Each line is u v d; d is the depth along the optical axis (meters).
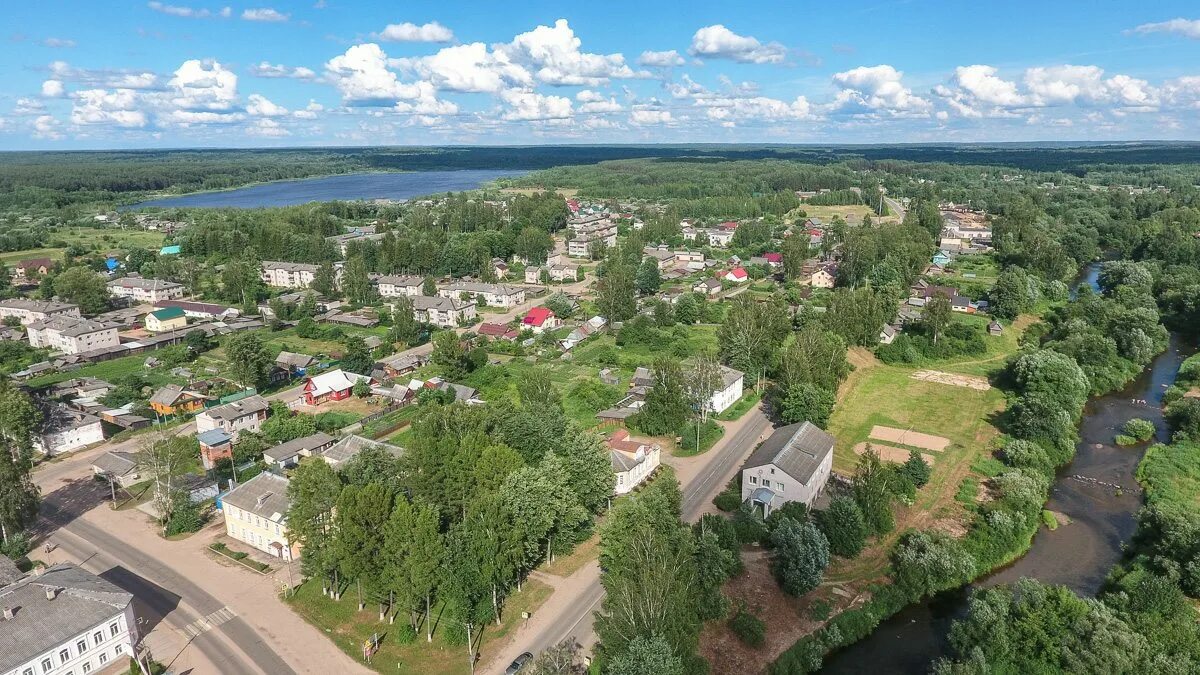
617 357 198.00
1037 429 139.25
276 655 86.06
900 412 161.50
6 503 105.19
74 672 80.81
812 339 173.25
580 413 158.75
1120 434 148.25
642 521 95.12
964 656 83.62
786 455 116.62
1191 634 82.88
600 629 79.81
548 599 95.31
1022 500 116.38
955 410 162.12
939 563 98.88
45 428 145.50
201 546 110.62
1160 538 102.94
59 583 86.06
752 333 180.12
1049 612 85.75
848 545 103.62
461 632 86.88
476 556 87.00
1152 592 88.44
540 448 121.25
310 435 143.00
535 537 97.88
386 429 150.75
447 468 104.56
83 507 123.50
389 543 86.75
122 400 168.75
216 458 135.12
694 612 84.81
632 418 152.25
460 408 123.38
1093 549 109.81
